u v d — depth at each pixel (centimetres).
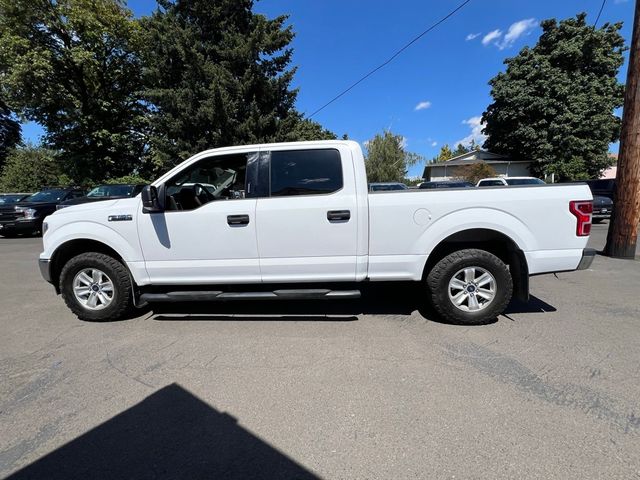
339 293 395
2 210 1333
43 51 2145
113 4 2361
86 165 2431
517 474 198
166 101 1952
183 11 2077
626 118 771
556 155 2739
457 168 3041
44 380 305
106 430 242
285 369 317
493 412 252
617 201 799
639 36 734
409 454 215
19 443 231
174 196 424
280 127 2094
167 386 293
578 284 583
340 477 199
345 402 267
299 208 390
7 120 4138
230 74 1947
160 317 449
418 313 450
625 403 260
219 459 214
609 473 198
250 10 2167
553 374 301
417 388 284
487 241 422
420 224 391
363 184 394
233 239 398
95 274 431
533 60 2727
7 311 484
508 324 411
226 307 484
